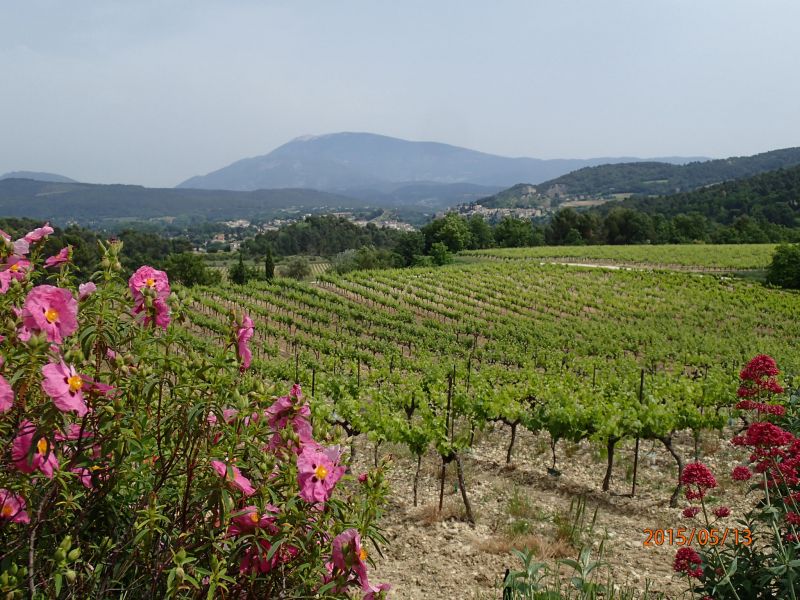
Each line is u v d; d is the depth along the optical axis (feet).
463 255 264.11
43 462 5.80
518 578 13.93
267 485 6.57
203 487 6.66
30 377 5.95
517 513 24.23
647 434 27.17
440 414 31.60
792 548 10.27
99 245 7.06
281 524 6.31
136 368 6.67
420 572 19.10
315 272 301.84
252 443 6.94
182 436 6.68
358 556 6.26
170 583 5.64
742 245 256.93
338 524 6.68
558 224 335.47
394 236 472.85
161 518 6.19
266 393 7.00
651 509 25.21
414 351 92.89
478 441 35.86
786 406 17.40
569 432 29.35
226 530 6.68
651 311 131.95
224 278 240.73
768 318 127.54
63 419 5.78
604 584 17.39
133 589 6.62
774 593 10.64
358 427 29.96
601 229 331.16
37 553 6.46
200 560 6.66
